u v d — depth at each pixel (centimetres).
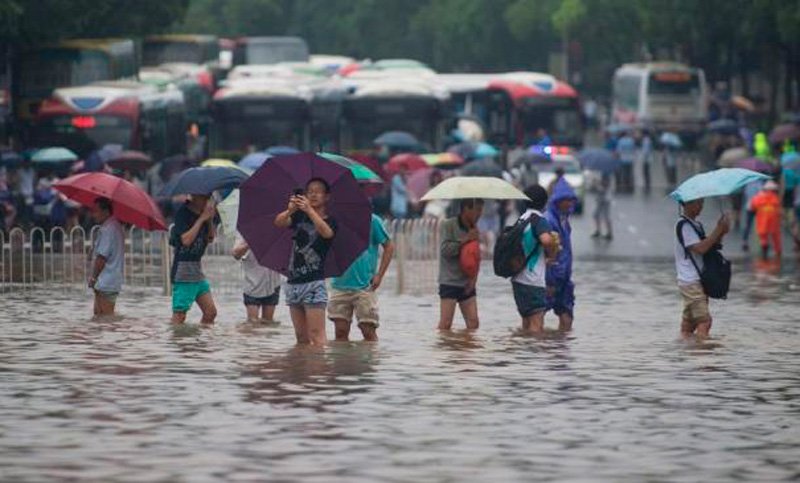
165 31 13712
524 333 4016
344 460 2409
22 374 3228
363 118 10538
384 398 2950
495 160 9706
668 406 2892
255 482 2261
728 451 2497
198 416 2755
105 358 3469
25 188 8412
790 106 13875
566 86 13575
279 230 3634
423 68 14588
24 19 9900
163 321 4253
